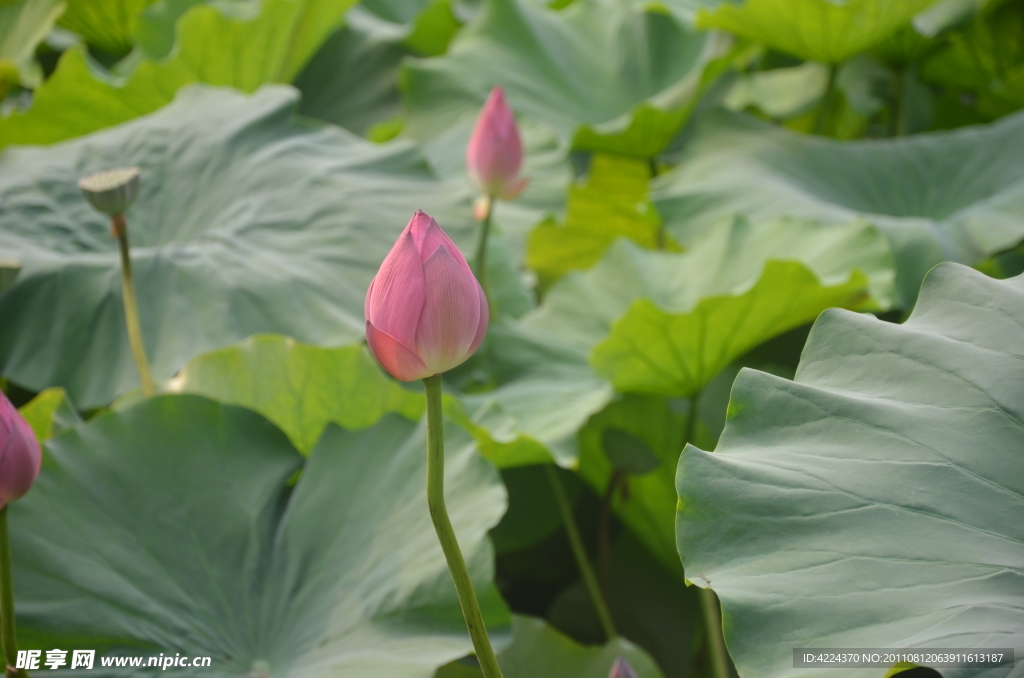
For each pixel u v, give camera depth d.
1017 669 3.37
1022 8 4.89
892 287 4.23
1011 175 4.50
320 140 4.48
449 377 4.43
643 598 4.30
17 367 4.18
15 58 5.30
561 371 4.38
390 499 3.93
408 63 5.48
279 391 4.08
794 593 3.63
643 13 5.79
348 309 4.24
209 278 4.23
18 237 4.26
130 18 6.00
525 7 5.72
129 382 4.15
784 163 4.60
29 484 3.74
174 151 4.43
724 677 4.08
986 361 3.71
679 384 4.25
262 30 4.81
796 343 4.43
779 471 3.70
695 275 4.41
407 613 3.86
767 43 4.79
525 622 4.01
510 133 4.32
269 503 3.97
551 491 4.32
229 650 3.87
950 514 3.65
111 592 3.87
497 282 4.58
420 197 4.41
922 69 5.38
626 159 5.32
